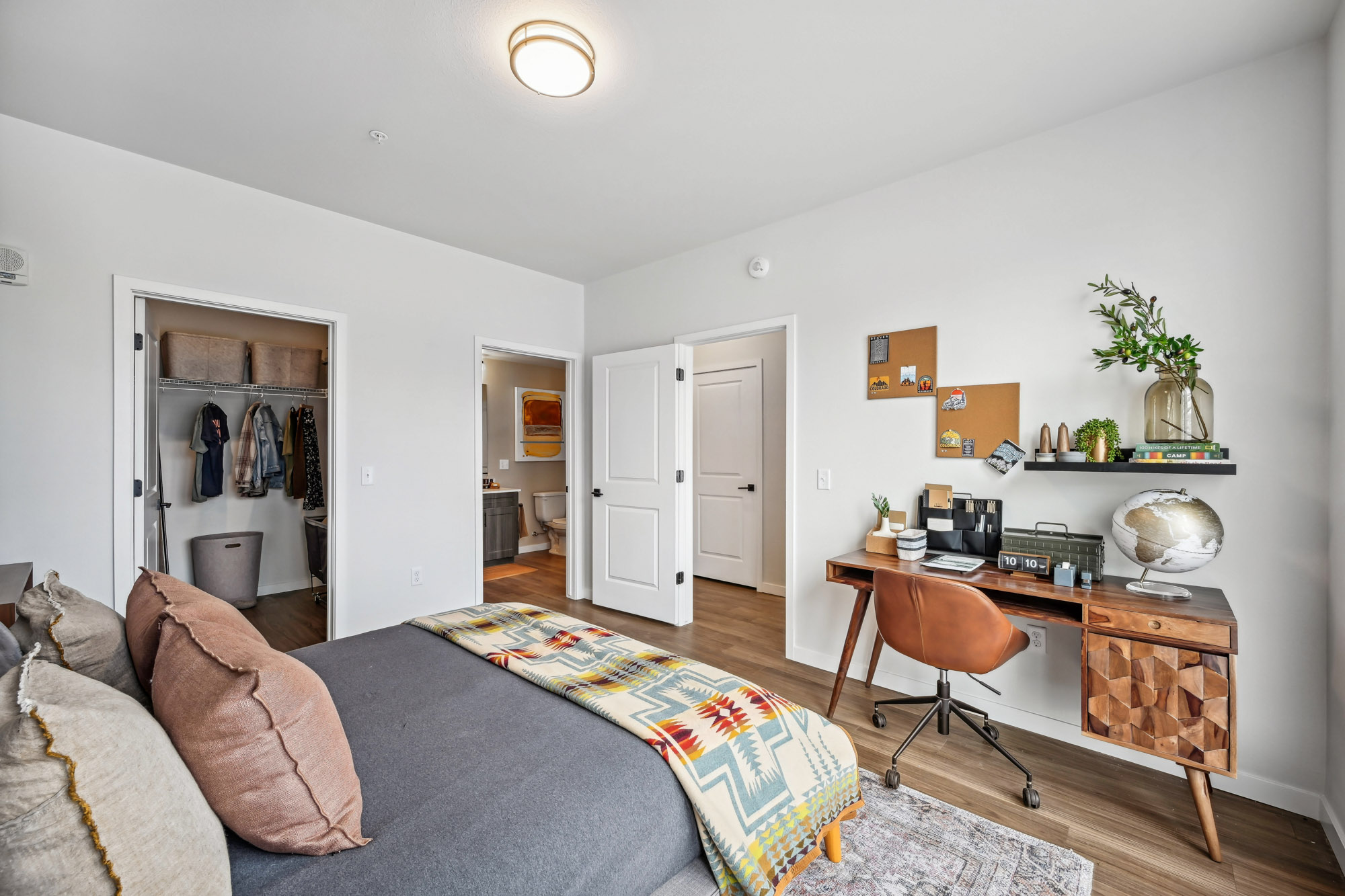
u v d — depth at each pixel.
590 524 4.52
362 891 0.84
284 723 0.89
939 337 2.67
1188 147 2.08
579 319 4.50
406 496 3.45
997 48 1.89
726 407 5.09
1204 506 1.90
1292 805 1.89
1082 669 1.86
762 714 1.44
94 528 2.40
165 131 2.35
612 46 1.85
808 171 2.71
